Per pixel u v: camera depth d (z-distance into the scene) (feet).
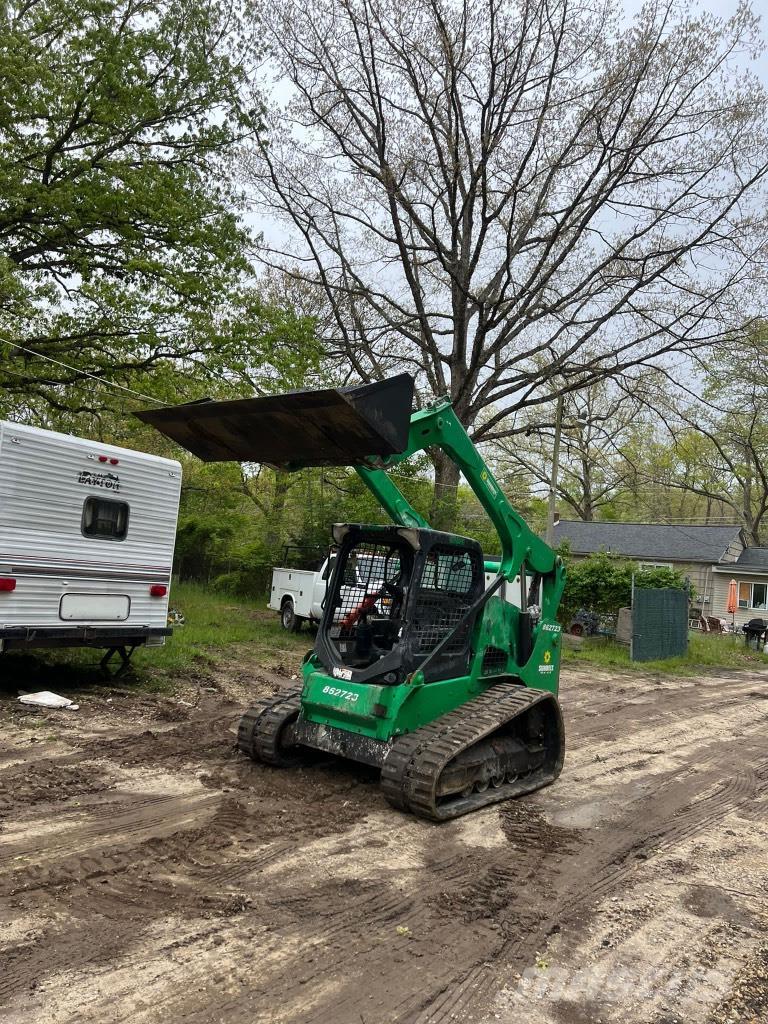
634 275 73.92
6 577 27.12
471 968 12.60
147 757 22.57
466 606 23.06
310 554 70.18
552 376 78.84
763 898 16.63
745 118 68.28
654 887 16.81
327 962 12.32
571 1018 11.44
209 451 21.12
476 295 76.69
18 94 52.11
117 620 31.45
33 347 54.80
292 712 22.16
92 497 30.19
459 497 82.74
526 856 17.89
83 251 57.11
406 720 20.54
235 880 15.03
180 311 55.62
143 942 12.39
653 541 126.31
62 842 16.05
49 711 27.12
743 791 25.54
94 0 55.36
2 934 12.25
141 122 57.26
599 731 34.60
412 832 18.60
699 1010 11.94
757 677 63.21
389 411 18.42
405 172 73.00
